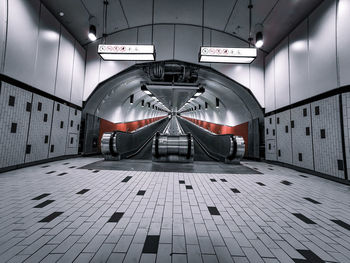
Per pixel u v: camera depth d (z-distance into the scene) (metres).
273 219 2.01
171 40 6.96
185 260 1.29
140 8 5.79
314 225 1.88
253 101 7.39
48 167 4.68
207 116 16.23
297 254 1.39
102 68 7.29
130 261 1.26
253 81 7.29
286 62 5.97
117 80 7.66
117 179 3.61
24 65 4.34
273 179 3.98
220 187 3.25
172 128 22.64
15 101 4.11
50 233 1.59
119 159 6.39
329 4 4.23
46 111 5.25
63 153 6.23
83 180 3.46
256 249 1.45
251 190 3.11
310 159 4.78
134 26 6.83
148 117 19.95
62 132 6.10
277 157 6.36
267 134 7.04
